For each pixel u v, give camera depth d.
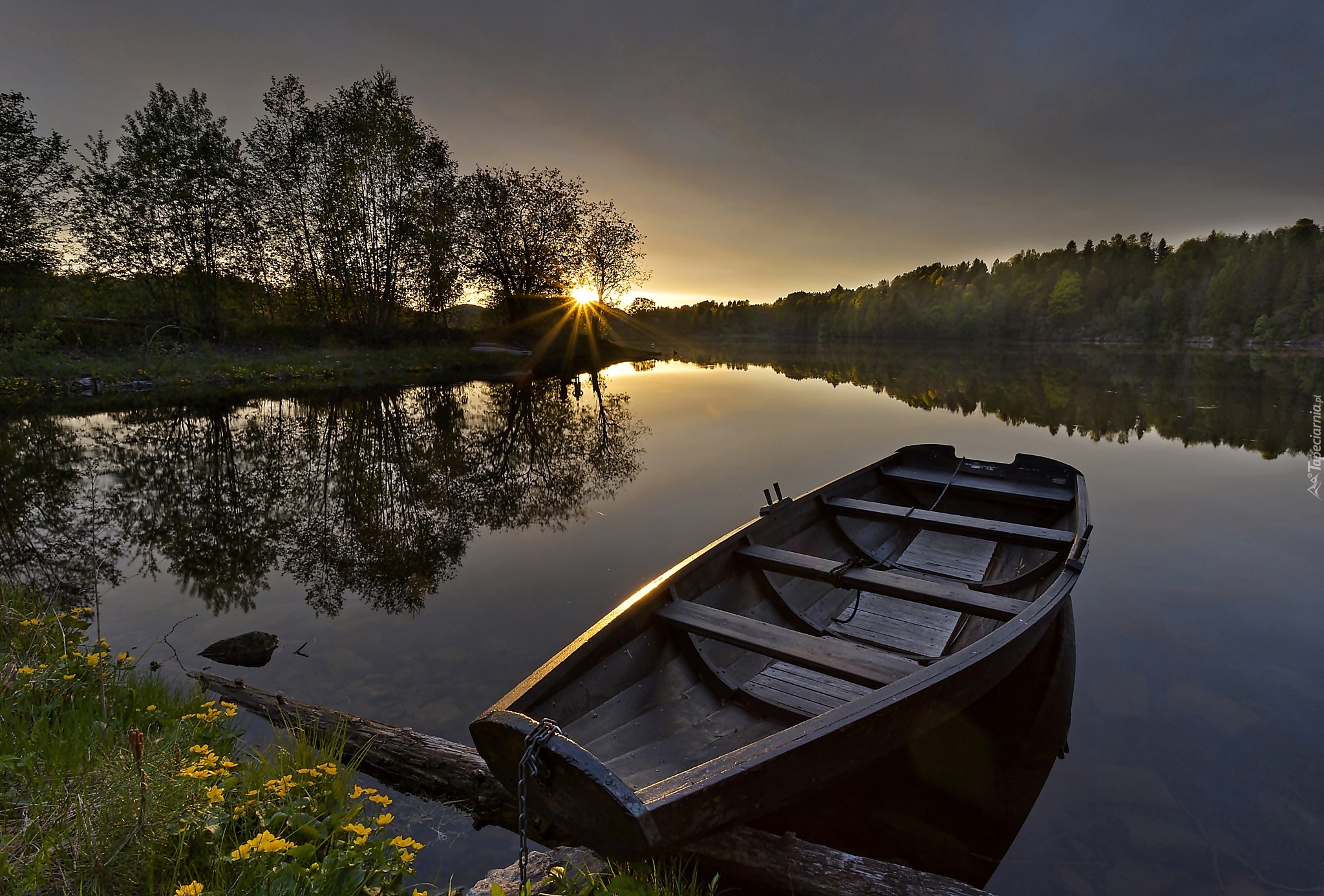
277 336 27.00
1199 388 24.67
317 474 10.35
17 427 13.57
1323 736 3.76
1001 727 3.84
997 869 2.88
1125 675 4.42
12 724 2.82
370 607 5.46
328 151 25.45
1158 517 8.10
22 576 6.06
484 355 31.58
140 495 9.05
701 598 4.33
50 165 19.89
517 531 7.52
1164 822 3.12
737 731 3.50
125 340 22.31
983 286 119.00
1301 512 8.30
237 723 3.59
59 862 2.05
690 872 2.61
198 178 22.69
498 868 2.76
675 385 25.53
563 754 2.22
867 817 3.15
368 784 3.29
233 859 2.04
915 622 4.99
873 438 13.48
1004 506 6.95
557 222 34.94
